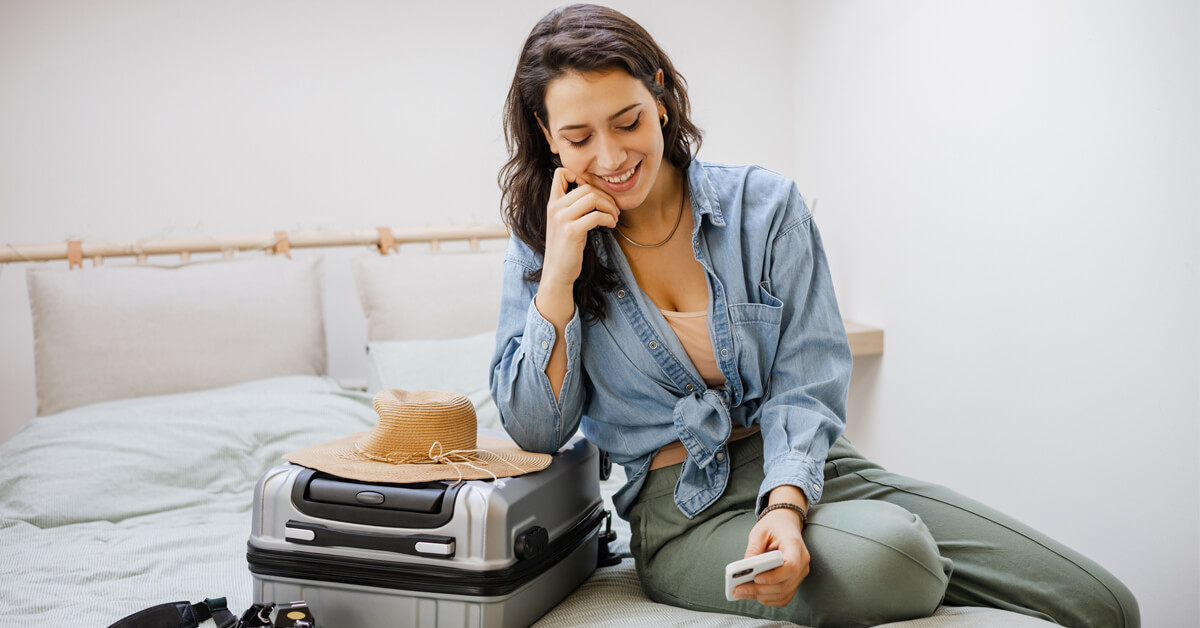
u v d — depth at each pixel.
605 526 1.53
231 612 1.26
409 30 2.83
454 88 2.86
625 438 1.33
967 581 1.19
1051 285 1.96
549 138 1.23
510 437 1.44
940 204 2.34
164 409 2.04
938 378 2.39
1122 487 1.79
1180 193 1.62
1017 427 2.09
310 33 2.78
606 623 1.14
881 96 2.59
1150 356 1.71
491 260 2.60
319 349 2.49
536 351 1.25
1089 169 1.83
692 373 1.28
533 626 1.18
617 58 1.09
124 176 2.69
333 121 2.80
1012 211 2.07
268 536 1.18
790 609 1.10
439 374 2.25
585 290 1.26
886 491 1.30
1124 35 1.73
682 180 1.31
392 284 2.51
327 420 2.06
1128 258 1.74
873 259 2.68
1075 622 1.14
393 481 1.14
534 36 1.18
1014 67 2.04
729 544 1.18
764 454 1.21
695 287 1.30
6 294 2.65
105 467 1.84
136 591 1.39
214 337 2.33
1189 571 1.65
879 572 1.03
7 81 2.62
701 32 3.01
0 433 2.67
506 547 1.11
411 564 1.11
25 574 1.46
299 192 2.79
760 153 3.09
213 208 2.74
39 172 2.65
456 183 2.88
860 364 2.77
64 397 2.22
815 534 1.09
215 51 2.72
